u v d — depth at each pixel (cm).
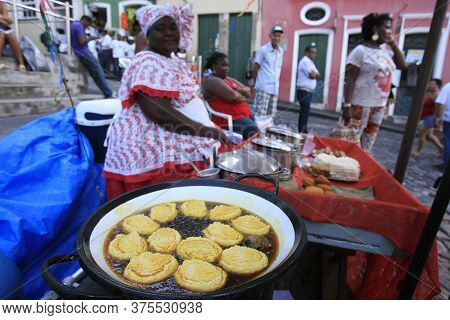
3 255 83
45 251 105
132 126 111
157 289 52
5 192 105
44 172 115
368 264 114
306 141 162
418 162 352
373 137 221
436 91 353
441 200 75
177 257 61
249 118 208
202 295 44
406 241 85
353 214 89
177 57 122
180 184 81
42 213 101
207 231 68
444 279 142
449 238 176
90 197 135
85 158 138
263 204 74
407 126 149
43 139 132
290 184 107
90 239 58
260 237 65
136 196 75
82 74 208
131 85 105
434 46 133
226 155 105
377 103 195
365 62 174
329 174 132
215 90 203
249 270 56
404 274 87
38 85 183
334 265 119
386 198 108
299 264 133
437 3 129
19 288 75
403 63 198
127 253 59
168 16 104
